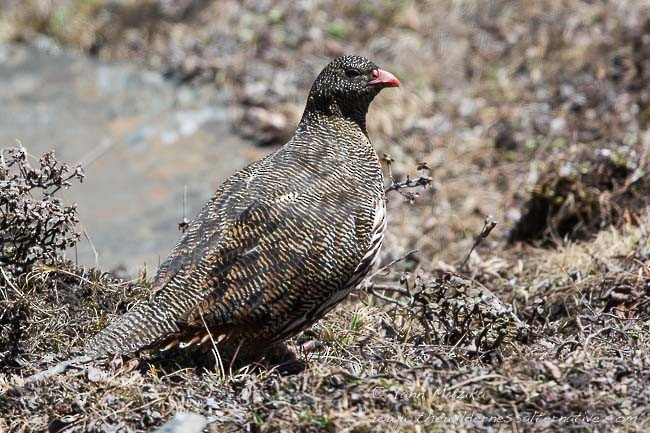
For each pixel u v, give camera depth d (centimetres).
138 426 834
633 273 1118
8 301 945
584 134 1686
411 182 1072
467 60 2027
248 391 862
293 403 825
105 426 827
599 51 1911
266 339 918
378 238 966
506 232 1477
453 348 948
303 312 910
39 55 2211
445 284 983
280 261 894
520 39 2038
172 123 1952
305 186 944
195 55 2150
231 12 2241
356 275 942
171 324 873
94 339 876
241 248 895
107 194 1723
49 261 1049
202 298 880
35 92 2056
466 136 1820
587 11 2053
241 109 1989
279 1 2256
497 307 988
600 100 1773
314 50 2128
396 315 1085
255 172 968
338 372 861
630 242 1231
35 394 864
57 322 995
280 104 1978
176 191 1734
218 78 2080
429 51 2070
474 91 1941
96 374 873
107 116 1977
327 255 907
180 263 901
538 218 1434
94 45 2231
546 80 1908
